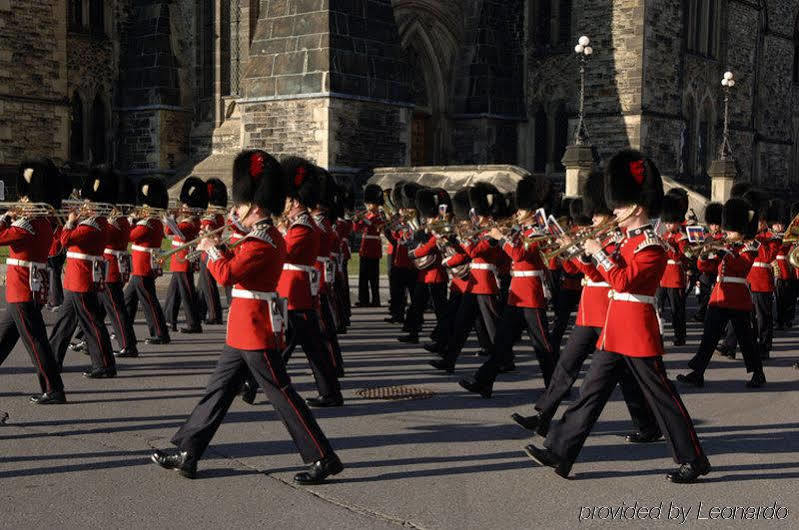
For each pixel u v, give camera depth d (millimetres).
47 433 9445
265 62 34625
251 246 7688
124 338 13617
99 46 39812
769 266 15047
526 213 11227
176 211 15820
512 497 7617
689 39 41906
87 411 10391
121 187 16312
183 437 7988
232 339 7828
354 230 20781
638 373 7973
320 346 10836
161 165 39719
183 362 13414
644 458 8867
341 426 9977
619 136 38812
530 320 11102
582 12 40000
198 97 40438
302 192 10781
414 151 40406
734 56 45562
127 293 14922
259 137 34906
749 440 9602
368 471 8297
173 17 40250
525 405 11125
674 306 16281
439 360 14070
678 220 16281
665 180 35844
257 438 9375
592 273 8359
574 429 8039
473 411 10773
